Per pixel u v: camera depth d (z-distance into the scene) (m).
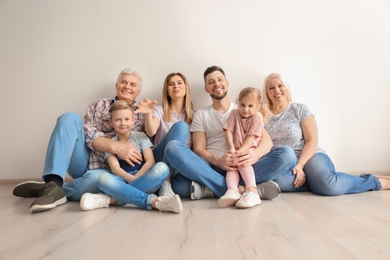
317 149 1.88
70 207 1.40
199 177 1.55
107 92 2.26
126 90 2.00
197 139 1.92
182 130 1.71
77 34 2.27
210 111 1.98
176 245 0.84
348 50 2.24
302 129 1.92
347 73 2.23
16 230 1.02
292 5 2.25
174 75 2.07
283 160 1.56
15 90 2.28
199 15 2.25
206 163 1.61
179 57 2.24
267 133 1.80
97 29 2.27
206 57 2.24
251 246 0.82
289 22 2.24
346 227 0.99
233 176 1.57
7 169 2.27
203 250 0.80
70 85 2.27
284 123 1.91
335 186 1.61
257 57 2.23
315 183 1.66
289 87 2.14
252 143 1.69
